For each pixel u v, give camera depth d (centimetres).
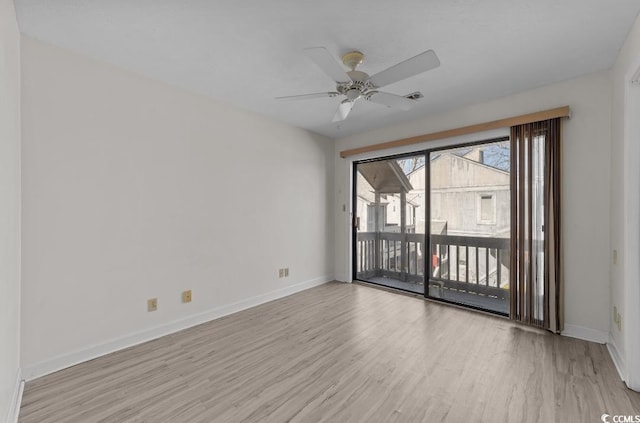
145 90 255
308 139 420
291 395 179
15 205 172
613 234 232
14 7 166
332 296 381
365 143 426
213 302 305
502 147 317
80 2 163
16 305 176
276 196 374
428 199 369
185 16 177
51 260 205
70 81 214
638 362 182
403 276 419
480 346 241
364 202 456
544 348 237
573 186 259
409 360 220
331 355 228
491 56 222
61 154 210
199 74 253
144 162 254
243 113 335
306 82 269
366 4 166
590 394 178
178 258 277
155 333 260
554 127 263
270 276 366
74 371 205
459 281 354
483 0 163
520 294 282
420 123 363
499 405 169
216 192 309
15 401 164
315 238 433
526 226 282
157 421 157
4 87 143
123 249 241
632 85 191
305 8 170
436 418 159
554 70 244
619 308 214
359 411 165
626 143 194
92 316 224
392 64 233
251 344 247
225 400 175
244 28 189
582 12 173
